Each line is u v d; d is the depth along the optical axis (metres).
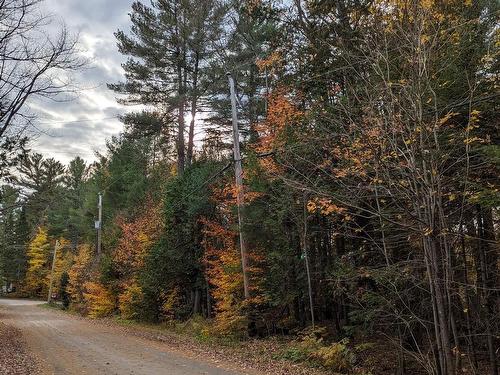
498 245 9.66
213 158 26.44
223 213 20.94
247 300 17.28
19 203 19.22
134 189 38.44
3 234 69.88
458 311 11.73
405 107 8.63
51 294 59.03
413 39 8.52
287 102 15.77
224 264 19.30
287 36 16.03
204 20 30.00
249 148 19.17
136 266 28.62
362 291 12.46
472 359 11.18
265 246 17.81
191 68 32.16
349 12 12.12
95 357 13.77
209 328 18.98
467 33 9.23
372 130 8.84
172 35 31.36
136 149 44.75
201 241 23.03
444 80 9.52
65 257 62.12
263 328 18.34
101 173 52.09
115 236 36.34
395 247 11.63
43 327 26.03
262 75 26.95
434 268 8.78
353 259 13.61
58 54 14.99
